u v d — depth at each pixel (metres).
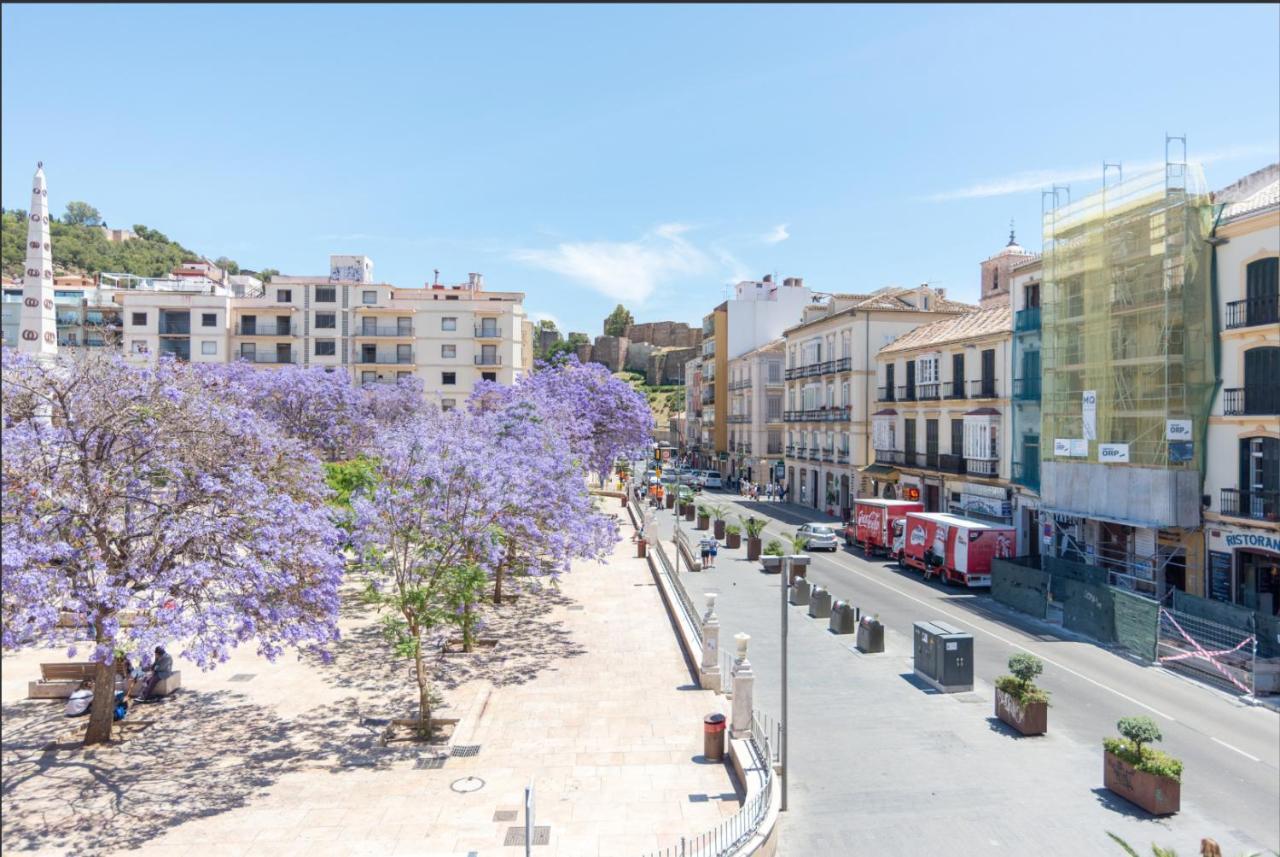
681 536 33.38
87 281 77.88
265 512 12.94
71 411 12.49
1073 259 27.31
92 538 12.43
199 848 10.21
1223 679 17.69
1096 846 10.93
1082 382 26.81
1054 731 14.96
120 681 15.46
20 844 10.27
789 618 23.67
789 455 58.44
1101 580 24.36
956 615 24.08
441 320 72.81
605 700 15.94
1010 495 32.28
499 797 11.73
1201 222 23.11
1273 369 20.98
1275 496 20.64
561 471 20.38
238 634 11.89
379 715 15.02
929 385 38.88
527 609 23.59
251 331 71.75
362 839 10.47
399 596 14.38
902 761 13.64
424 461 15.14
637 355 156.88
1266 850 10.72
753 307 73.62
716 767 12.86
